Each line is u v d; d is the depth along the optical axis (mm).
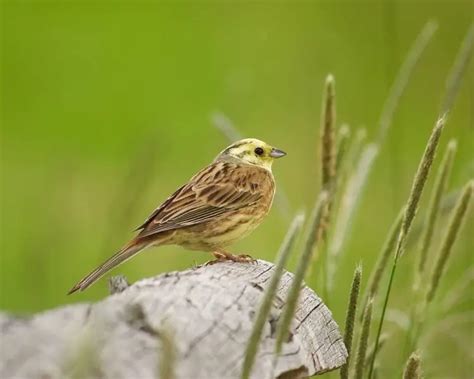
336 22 27797
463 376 9938
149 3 29453
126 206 10180
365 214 17781
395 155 10172
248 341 5043
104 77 25609
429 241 7984
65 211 13344
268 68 24922
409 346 8055
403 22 26906
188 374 5137
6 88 24922
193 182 9844
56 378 4766
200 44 27250
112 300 5293
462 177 9867
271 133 20656
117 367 4918
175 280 5707
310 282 9602
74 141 22516
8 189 19781
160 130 10852
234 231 9898
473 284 11211
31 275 11812
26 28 27750
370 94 23609
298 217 4977
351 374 6754
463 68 8695
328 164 7934
